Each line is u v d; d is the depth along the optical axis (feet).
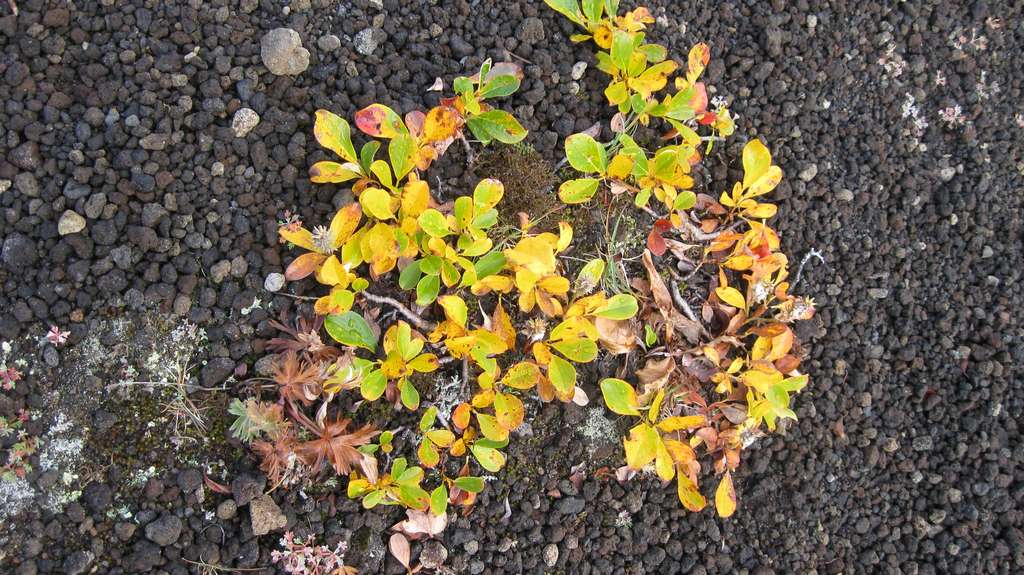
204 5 2.97
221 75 2.96
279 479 2.89
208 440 2.92
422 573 3.05
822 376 3.35
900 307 3.42
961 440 3.40
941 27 3.54
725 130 3.23
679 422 3.00
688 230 3.20
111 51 2.92
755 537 3.28
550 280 2.93
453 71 3.11
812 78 3.40
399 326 2.89
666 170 3.02
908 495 3.38
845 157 3.42
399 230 2.87
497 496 3.09
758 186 3.15
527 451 3.11
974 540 3.37
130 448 2.88
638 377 3.15
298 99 3.00
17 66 2.87
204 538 2.90
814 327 3.33
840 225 3.39
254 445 2.86
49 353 2.86
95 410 2.88
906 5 3.51
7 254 2.85
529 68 3.14
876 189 3.43
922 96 3.51
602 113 3.21
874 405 3.39
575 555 3.14
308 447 2.85
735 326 3.20
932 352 3.42
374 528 3.01
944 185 3.49
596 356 3.09
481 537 3.08
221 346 2.93
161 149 2.91
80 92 2.90
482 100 3.07
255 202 2.97
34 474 2.85
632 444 3.01
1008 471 3.39
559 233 3.09
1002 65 3.57
